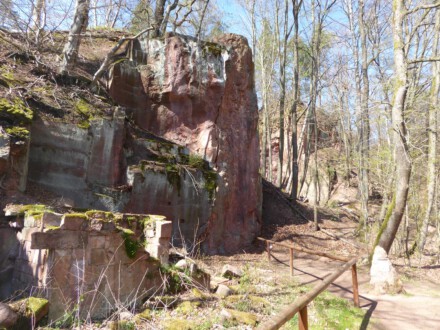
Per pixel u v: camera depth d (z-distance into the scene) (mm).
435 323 5910
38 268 4578
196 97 11805
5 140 6074
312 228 15453
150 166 9625
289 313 3043
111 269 5273
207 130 11844
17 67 8750
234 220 12391
